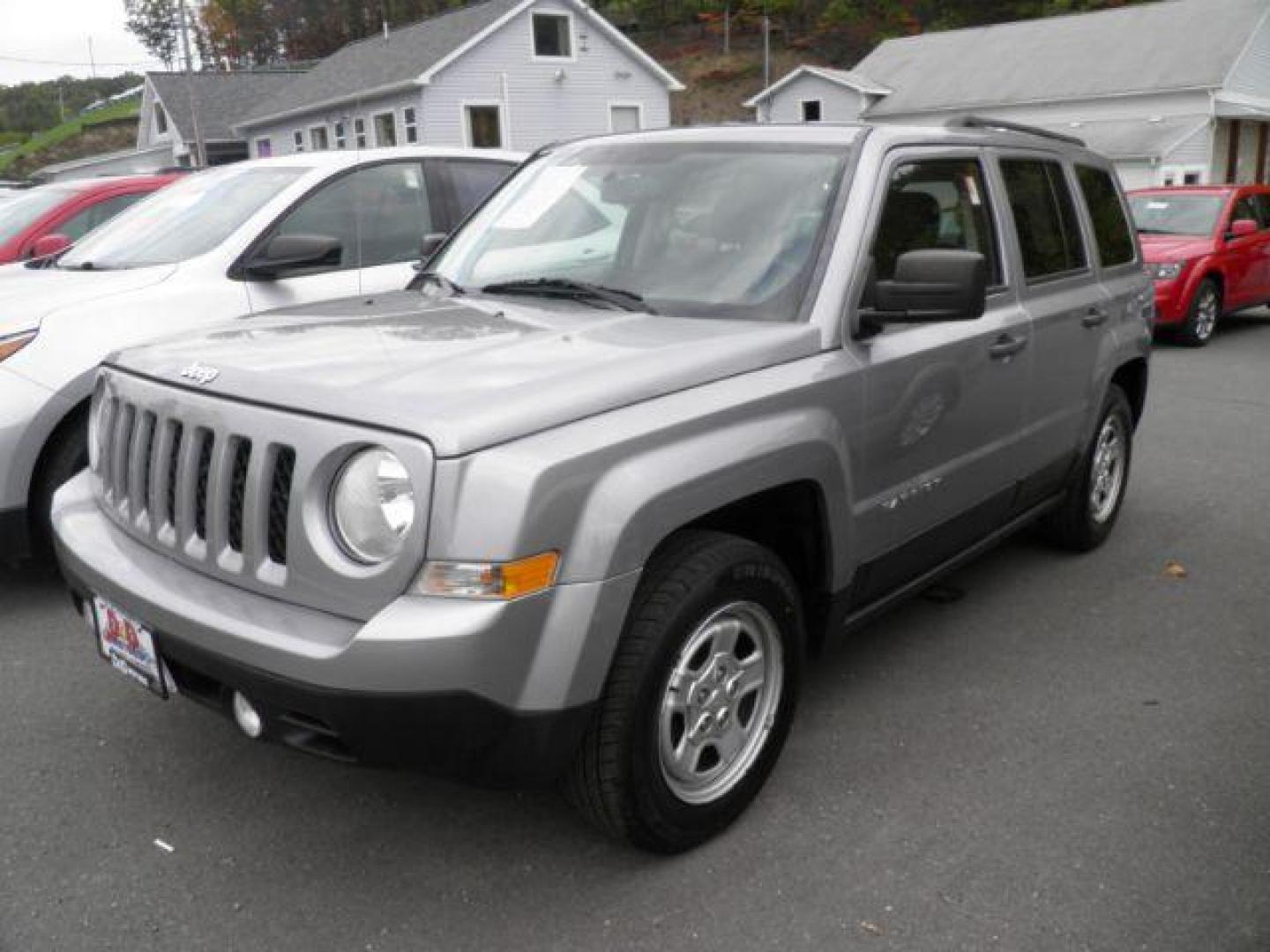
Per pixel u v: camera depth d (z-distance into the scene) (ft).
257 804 10.20
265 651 7.82
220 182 19.43
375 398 7.97
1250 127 117.91
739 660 9.66
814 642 10.84
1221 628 14.21
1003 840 9.59
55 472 14.71
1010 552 17.16
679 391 8.86
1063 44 127.03
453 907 8.77
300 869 9.25
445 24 109.50
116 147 244.42
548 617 7.80
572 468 7.85
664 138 12.59
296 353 9.20
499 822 9.92
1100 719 11.77
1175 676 12.81
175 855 9.43
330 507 7.95
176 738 11.36
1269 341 40.55
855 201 10.79
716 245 11.02
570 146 13.57
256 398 8.40
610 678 8.41
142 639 8.89
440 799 10.31
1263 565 16.57
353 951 8.28
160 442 9.10
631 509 8.07
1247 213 41.81
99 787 10.46
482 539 7.52
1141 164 106.32
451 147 21.04
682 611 8.61
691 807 9.21
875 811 10.05
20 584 15.53
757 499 9.76
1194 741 11.30
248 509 8.29
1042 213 14.51
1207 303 39.34
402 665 7.42
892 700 12.21
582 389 8.29
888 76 137.90
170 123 136.05
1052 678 12.76
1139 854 9.37
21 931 8.45
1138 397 17.48
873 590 11.44
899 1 220.43
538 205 12.76
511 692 7.74
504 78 104.99
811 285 10.34
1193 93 110.52
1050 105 120.06
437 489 7.52
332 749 8.02
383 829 9.82
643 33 242.78
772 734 9.96
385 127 107.96
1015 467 13.57
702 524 9.80
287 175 18.90
